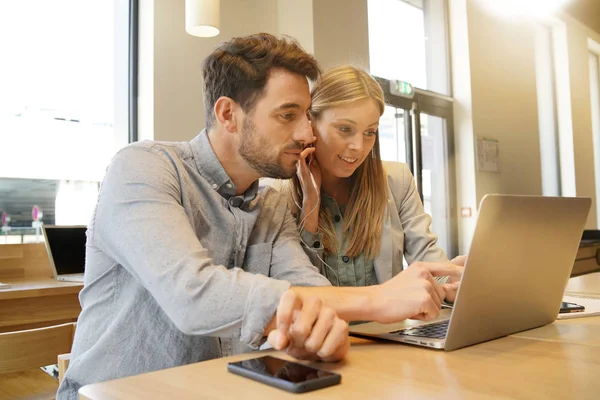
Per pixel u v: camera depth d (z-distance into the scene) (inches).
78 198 125.6
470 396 22.3
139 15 127.8
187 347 38.0
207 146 41.8
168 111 125.6
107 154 129.6
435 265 38.8
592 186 253.1
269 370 25.5
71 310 102.2
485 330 33.7
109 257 38.2
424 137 189.6
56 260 110.7
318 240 54.2
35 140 119.4
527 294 36.7
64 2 123.3
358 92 50.6
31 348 57.2
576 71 246.8
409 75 183.8
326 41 138.9
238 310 30.0
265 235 45.1
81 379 38.2
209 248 41.7
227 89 40.0
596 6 258.4
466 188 198.4
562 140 242.4
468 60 198.2
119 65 129.3
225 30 135.7
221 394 23.0
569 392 22.9
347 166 52.8
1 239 115.2
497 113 210.5
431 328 37.4
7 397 64.7
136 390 23.7
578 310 46.3
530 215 34.3
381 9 170.4
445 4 200.8
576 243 40.0
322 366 27.7
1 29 115.0
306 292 32.4
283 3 143.6
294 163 41.1
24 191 118.3
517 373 26.2
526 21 230.4
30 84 118.6
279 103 38.8
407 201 63.1
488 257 31.9
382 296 33.8
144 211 34.5
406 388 23.6
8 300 95.0
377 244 57.1
